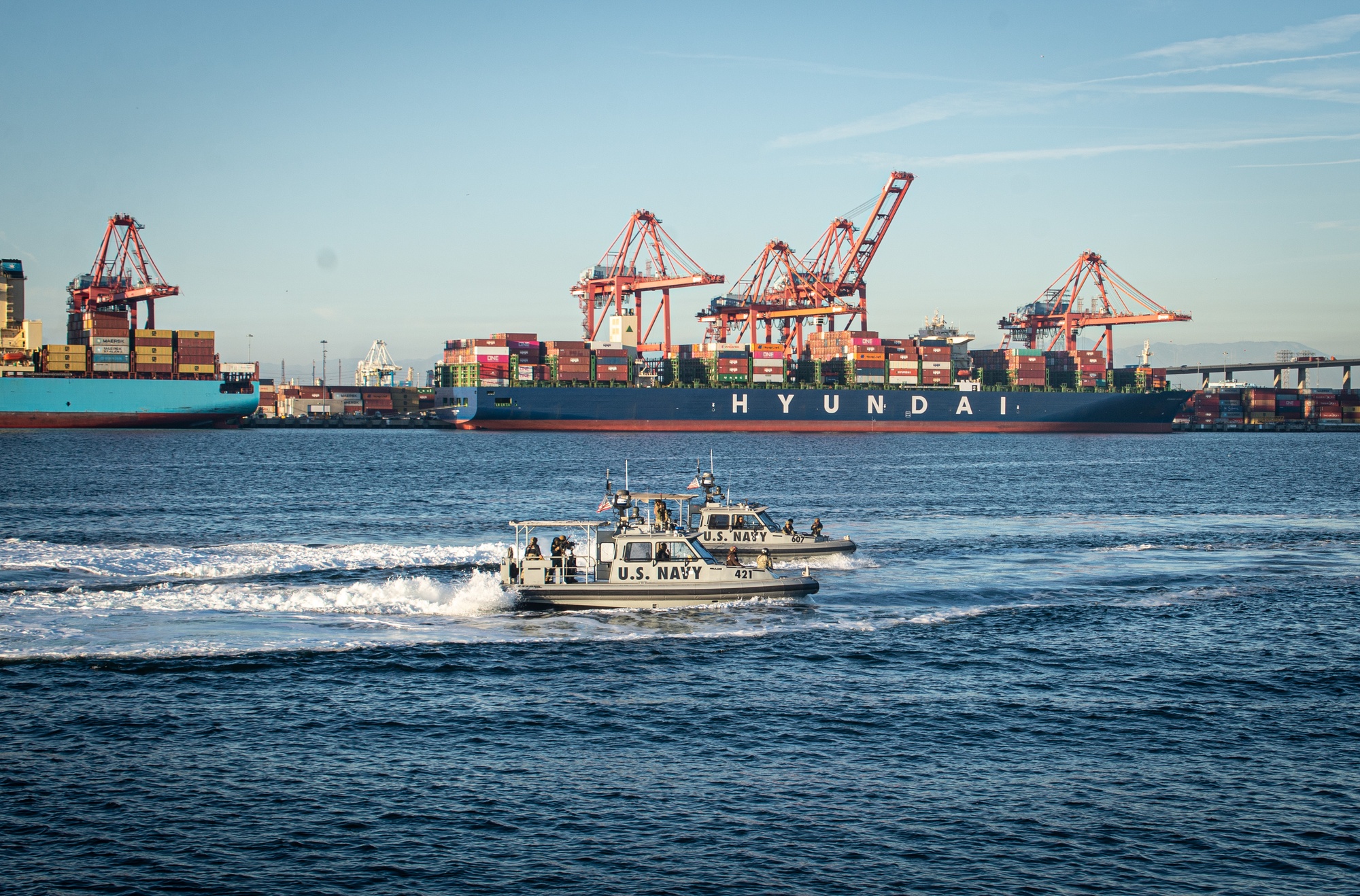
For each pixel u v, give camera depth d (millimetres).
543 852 16297
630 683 24266
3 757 19375
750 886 15391
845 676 25000
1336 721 22094
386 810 17641
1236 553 44250
